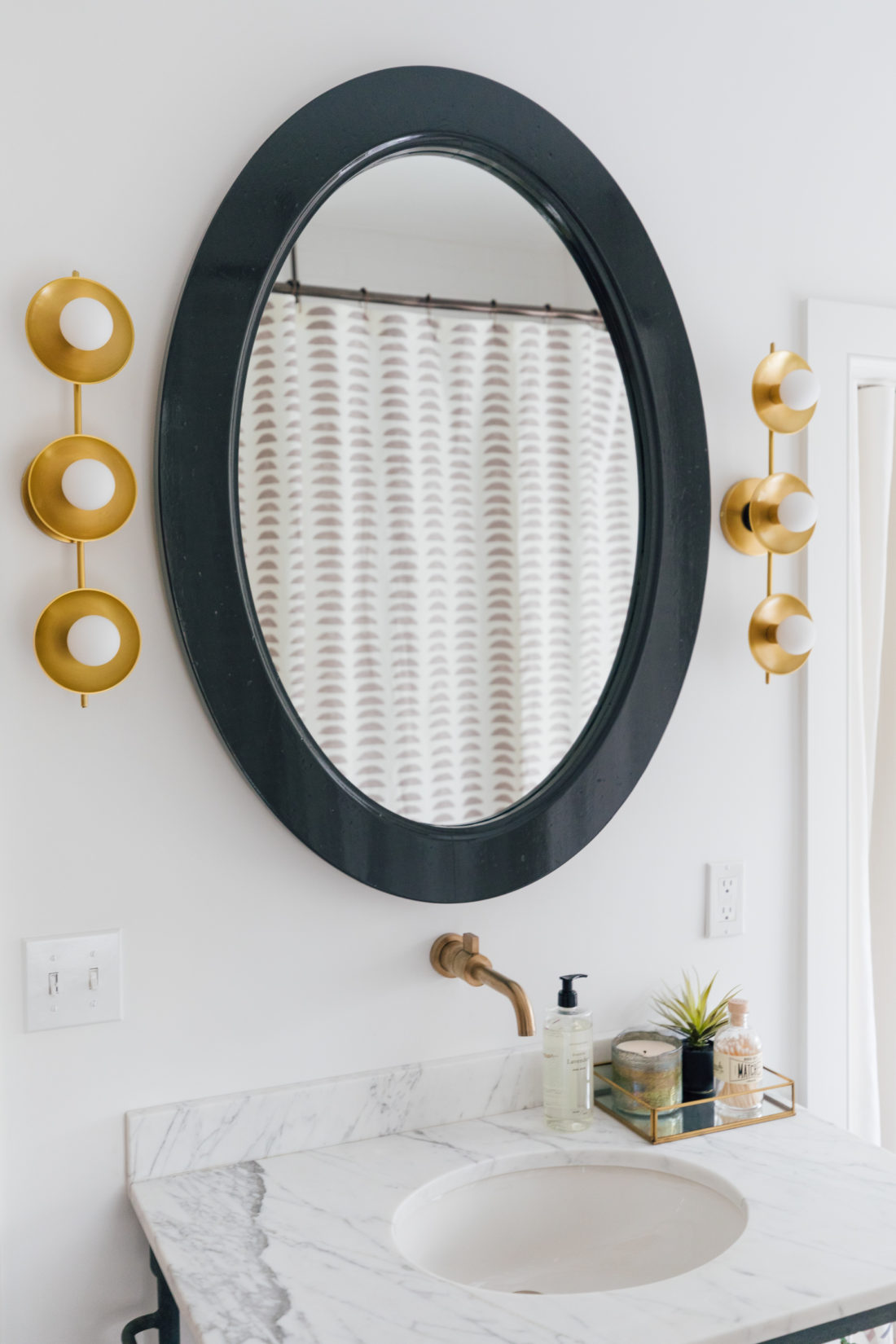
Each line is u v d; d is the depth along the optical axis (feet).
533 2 4.40
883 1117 5.95
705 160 4.80
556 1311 2.94
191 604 3.73
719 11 4.81
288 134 3.88
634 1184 3.92
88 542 3.67
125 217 3.74
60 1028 3.68
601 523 4.47
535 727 4.34
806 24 5.02
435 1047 4.26
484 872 4.19
